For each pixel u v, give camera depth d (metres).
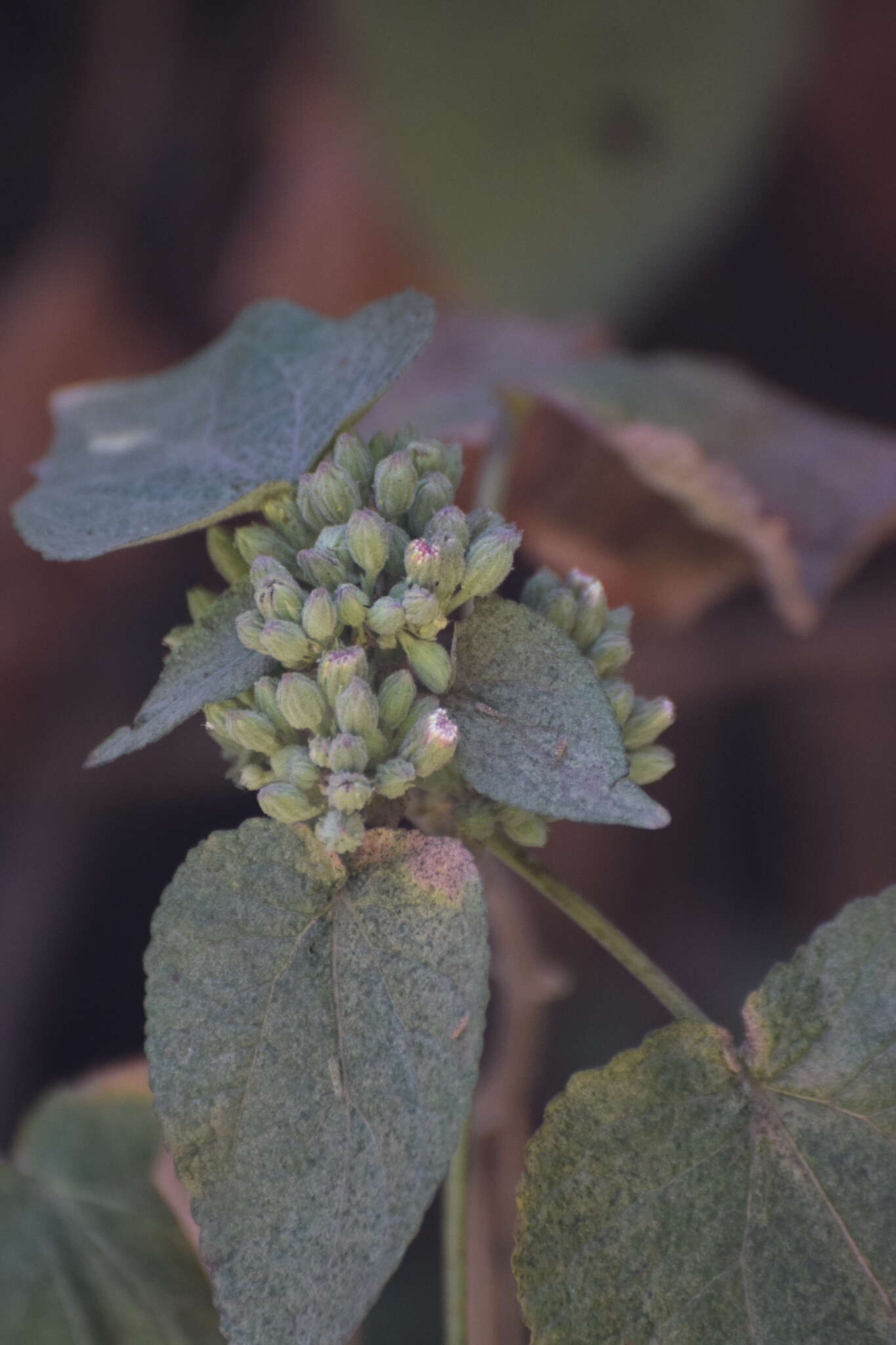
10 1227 0.56
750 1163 0.50
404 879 0.49
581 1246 0.49
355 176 1.07
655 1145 0.50
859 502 0.71
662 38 0.97
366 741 0.50
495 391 0.68
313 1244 0.48
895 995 0.50
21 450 1.07
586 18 0.94
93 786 1.08
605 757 0.49
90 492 0.54
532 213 1.04
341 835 0.49
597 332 0.88
